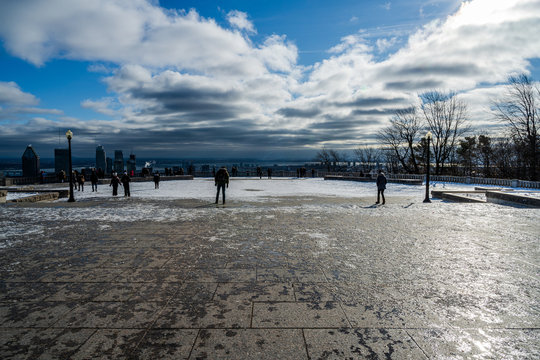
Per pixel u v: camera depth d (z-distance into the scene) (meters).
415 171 56.84
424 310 3.56
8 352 2.72
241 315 3.40
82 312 3.47
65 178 38.62
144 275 4.67
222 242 6.72
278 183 38.09
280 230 7.98
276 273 4.77
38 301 3.76
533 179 39.19
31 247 6.32
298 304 3.69
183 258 5.54
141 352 2.72
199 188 29.20
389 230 7.99
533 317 3.41
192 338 2.95
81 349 2.77
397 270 4.93
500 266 5.14
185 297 3.88
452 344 2.87
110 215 10.54
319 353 2.72
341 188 29.39
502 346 2.84
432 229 8.13
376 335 3.02
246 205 13.60
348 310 3.54
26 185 33.34
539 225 8.73
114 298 3.85
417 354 2.71
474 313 3.49
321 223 8.96
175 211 11.48
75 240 6.92
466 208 12.57
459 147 52.97
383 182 14.41
